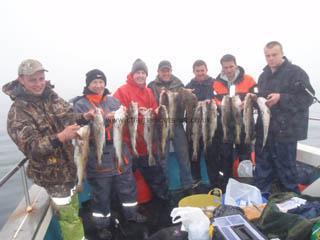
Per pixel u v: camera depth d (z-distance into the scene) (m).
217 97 5.06
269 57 4.16
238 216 2.84
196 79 5.31
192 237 2.74
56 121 3.12
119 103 4.30
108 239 3.81
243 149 5.04
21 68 2.87
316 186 3.75
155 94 5.01
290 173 4.24
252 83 4.97
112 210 4.51
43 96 3.06
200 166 5.38
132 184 4.18
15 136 2.83
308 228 2.61
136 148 4.48
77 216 3.35
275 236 2.75
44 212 3.30
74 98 4.11
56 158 3.08
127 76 4.70
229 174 5.10
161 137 4.59
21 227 3.01
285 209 3.12
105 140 3.85
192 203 3.86
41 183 3.10
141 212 4.47
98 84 4.01
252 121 4.51
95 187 3.95
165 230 3.12
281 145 4.20
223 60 4.91
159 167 4.68
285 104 4.04
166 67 4.96
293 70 4.06
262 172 4.46
